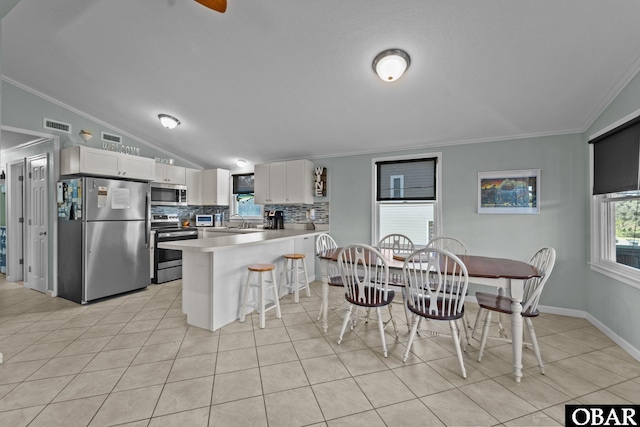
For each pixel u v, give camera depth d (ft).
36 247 13.42
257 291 10.85
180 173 17.01
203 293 9.23
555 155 10.74
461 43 7.22
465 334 8.71
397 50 7.63
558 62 7.47
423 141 12.68
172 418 5.33
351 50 7.93
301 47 8.02
